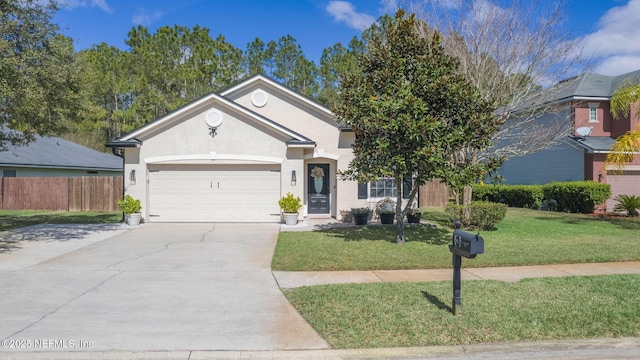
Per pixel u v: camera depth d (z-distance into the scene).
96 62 32.16
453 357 4.47
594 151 19.36
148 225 14.11
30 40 10.73
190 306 5.91
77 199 20.48
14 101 10.41
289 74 36.59
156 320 5.34
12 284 6.98
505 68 14.72
